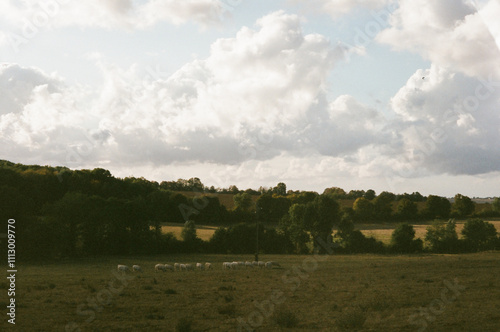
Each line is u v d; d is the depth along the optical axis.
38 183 100.06
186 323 18.45
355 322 19.05
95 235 89.62
